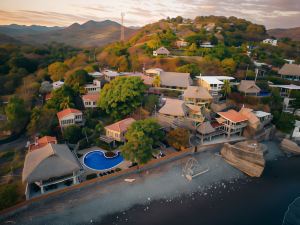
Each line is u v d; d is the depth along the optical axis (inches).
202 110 3169.3
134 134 2332.7
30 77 4202.8
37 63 5059.1
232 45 6200.8
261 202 2106.3
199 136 2903.5
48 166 1932.8
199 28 7436.0
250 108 3563.0
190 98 3417.8
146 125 2484.0
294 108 3799.2
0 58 4808.1
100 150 2645.2
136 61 4936.0
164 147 2731.3
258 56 5541.3
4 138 2714.1
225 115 3093.0
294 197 2193.7
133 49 5428.2
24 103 3176.7
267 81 4320.9
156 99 3459.6
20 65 4675.2
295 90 3905.0
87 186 2079.2
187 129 2886.3
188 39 5585.6
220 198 2119.8
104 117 3228.3
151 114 3289.9
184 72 4259.4
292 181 2432.3
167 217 1860.2
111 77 3924.7
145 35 6855.3
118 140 2669.8
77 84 3420.3
